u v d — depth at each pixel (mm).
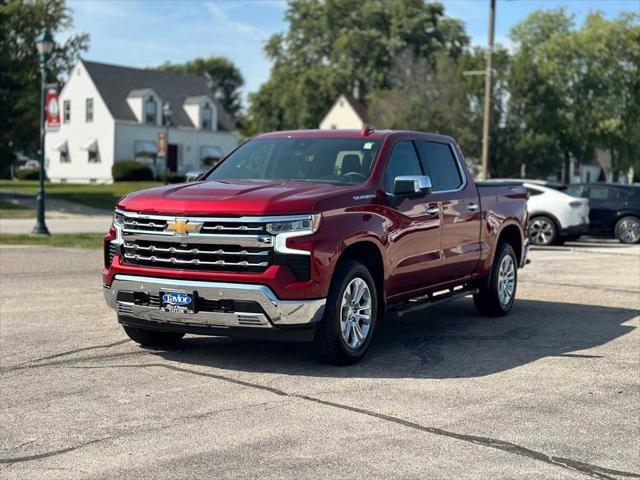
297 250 6219
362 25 74938
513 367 6895
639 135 47312
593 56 46312
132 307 6652
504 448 4793
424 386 6195
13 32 36031
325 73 70875
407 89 50906
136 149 56906
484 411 5543
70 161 58906
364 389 6074
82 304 9727
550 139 43906
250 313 6223
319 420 5266
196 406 5551
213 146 61219
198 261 6352
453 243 8367
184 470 4352
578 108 46500
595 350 7652
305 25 75375
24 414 5332
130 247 6680
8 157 37656
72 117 58469
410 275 7625
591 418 5438
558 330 8719
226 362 6883
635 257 17609
